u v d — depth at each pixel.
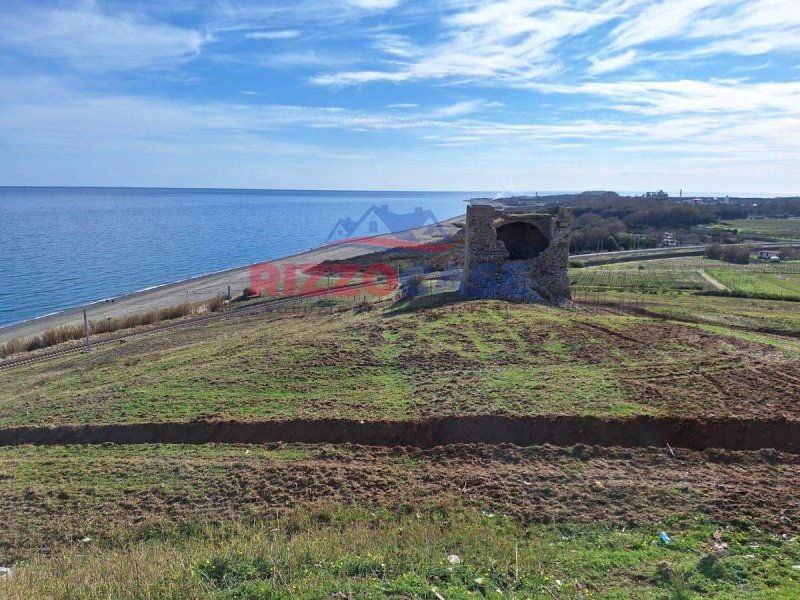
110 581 8.77
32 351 40.50
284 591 8.06
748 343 20.75
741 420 13.79
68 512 13.09
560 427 14.44
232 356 24.95
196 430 16.95
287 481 13.55
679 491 11.59
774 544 9.62
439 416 15.65
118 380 24.61
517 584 8.48
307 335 27.83
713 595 8.10
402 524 11.40
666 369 18.14
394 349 23.11
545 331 24.12
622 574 8.89
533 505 11.72
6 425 19.36
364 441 15.43
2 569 10.86
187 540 11.54
